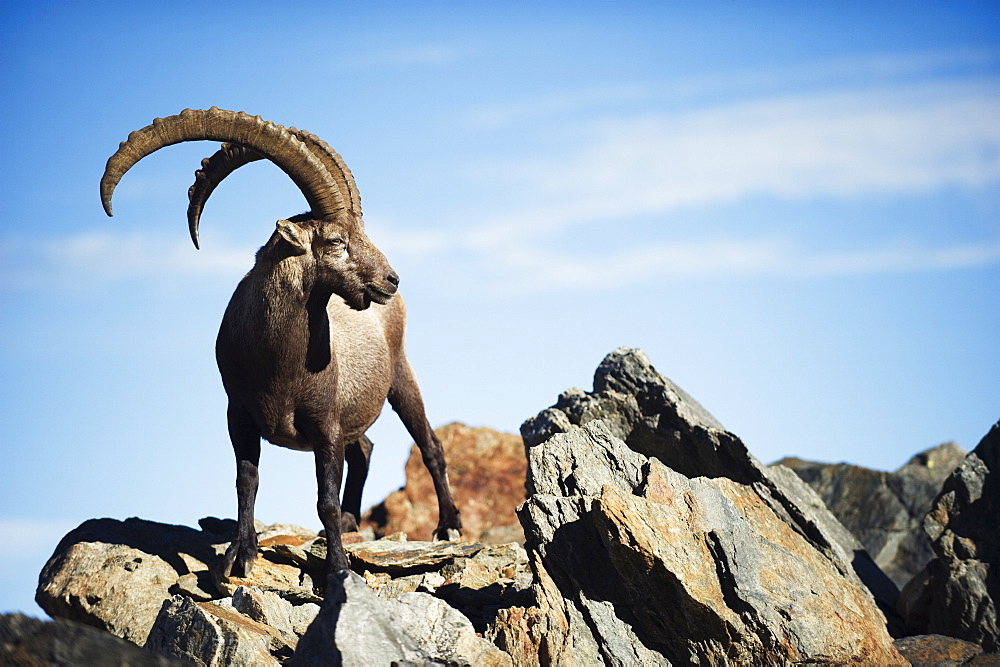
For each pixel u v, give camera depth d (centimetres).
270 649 1142
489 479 2555
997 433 1486
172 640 1098
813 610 1205
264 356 1325
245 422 1391
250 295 1335
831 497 2547
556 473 1404
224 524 1603
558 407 1781
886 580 1619
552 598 1220
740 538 1259
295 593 1337
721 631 1178
